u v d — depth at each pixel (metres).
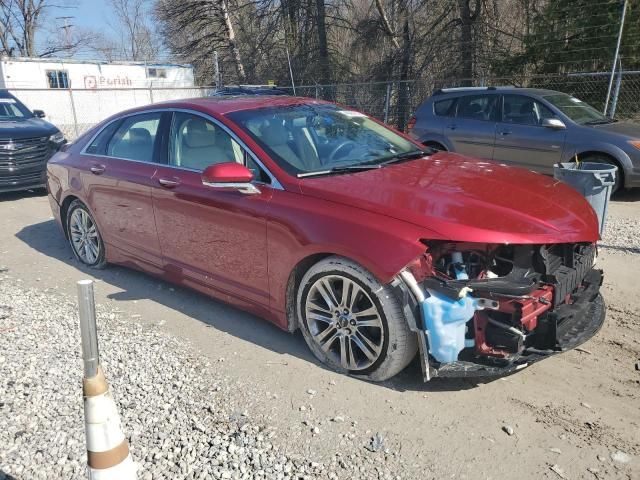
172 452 2.70
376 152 4.16
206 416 2.99
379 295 3.04
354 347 3.34
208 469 2.58
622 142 7.85
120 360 3.61
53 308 4.53
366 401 3.10
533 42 15.55
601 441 2.74
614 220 6.96
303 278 3.43
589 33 14.45
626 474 2.52
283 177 3.58
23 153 8.89
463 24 18.62
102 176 4.93
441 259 3.04
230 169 3.52
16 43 43.38
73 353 3.72
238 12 26.39
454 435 2.81
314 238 3.26
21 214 8.16
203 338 3.92
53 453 2.72
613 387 3.20
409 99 16.70
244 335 3.96
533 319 2.92
